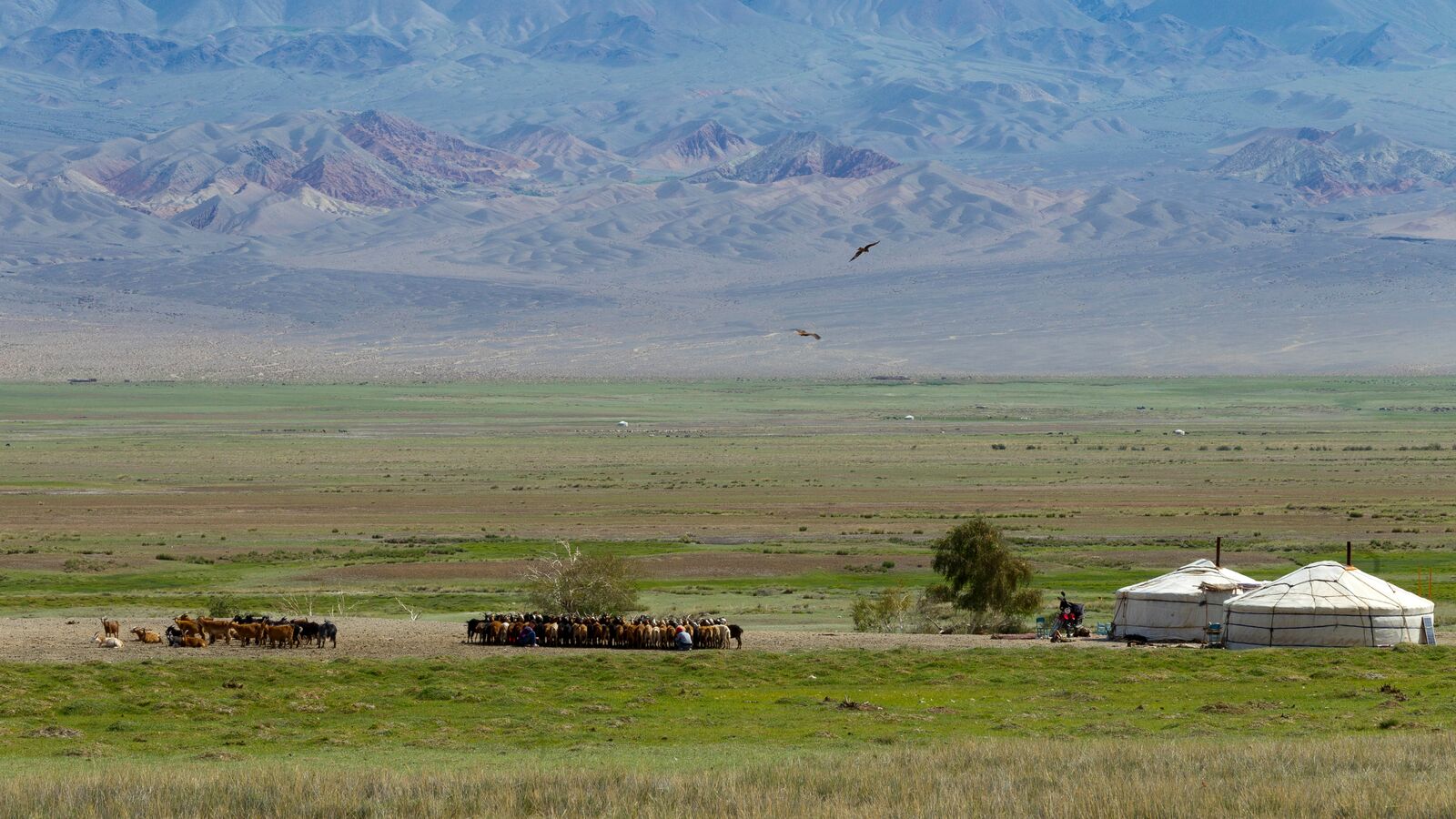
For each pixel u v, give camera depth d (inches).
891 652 2679.6
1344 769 1561.3
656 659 2615.7
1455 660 2637.8
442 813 1405.0
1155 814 1370.6
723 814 1382.9
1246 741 1840.6
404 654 2657.5
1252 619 2974.9
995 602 3417.8
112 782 1524.4
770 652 2701.8
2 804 1428.4
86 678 2319.1
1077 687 2369.6
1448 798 1391.5
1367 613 2920.8
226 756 1813.5
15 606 3666.3
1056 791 1467.8
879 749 1834.4
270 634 2721.5
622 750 1856.5
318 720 2090.3
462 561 4904.0
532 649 2758.4
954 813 1380.4
